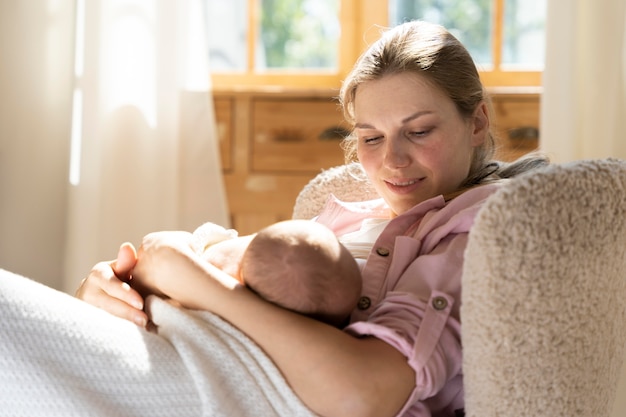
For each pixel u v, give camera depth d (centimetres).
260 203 241
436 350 95
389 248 111
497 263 90
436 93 114
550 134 217
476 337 92
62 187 231
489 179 121
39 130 229
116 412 92
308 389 92
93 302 107
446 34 121
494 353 91
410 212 113
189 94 234
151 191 232
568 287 92
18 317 91
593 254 94
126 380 93
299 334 93
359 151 119
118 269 110
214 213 235
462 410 106
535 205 90
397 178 115
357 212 132
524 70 250
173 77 233
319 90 238
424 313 97
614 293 100
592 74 216
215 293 97
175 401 94
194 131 235
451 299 98
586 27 218
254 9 258
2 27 228
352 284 97
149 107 232
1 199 228
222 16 259
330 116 239
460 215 105
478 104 121
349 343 93
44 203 230
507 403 92
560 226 91
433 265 102
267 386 94
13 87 229
